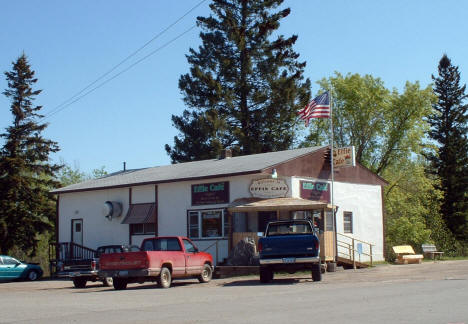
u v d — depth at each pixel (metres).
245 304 13.05
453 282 17.69
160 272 19.73
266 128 53.38
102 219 35.22
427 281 18.56
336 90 55.78
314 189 29.91
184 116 54.53
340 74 56.00
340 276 22.48
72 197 37.28
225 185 29.23
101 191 35.50
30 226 44.50
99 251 24.34
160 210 32.06
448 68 59.06
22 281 31.31
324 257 25.08
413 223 43.06
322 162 30.81
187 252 21.47
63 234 37.41
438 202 49.19
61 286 25.08
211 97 52.06
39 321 11.04
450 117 58.03
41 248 56.88
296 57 53.97
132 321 10.66
